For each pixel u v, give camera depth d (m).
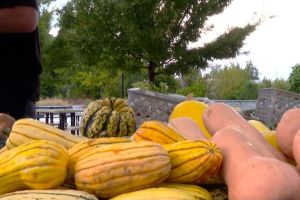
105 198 1.19
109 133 2.99
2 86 2.88
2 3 2.74
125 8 10.14
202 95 6.32
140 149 1.19
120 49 10.52
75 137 1.53
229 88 21.47
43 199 1.13
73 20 11.03
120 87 19.27
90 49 10.81
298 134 1.26
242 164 1.18
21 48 2.91
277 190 1.07
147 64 11.02
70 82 20.72
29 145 1.24
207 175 1.23
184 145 1.25
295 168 1.24
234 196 1.12
